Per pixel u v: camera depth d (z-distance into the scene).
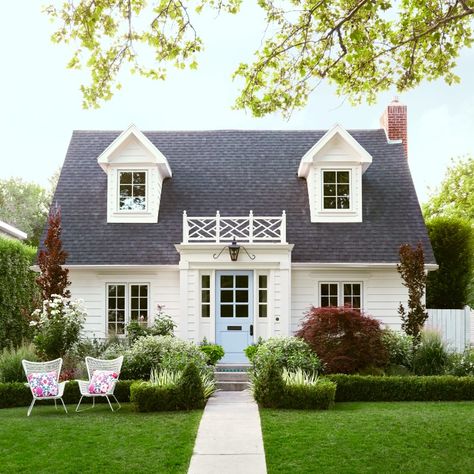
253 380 14.80
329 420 11.54
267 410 12.80
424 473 8.63
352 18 11.47
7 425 11.41
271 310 18.95
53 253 17.69
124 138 20.75
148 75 10.31
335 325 15.46
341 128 20.72
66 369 16.06
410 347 16.84
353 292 20.08
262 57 11.72
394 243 20.22
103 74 10.13
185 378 13.09
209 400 14.43
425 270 19.75
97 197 21.67
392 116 24.05
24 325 20.52
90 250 20.03
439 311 20.52
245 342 19.34
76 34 9.81
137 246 20.17
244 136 24.11
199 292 19.14
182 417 12.04
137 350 15.90
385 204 21.41
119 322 19.92
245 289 19.48
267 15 11.16
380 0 10.16
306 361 15.20
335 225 20.77
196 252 19.02
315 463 9.05
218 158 23.17
